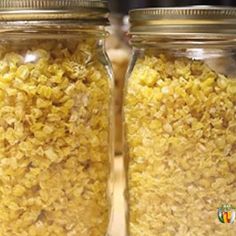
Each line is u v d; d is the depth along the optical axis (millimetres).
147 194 365
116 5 936
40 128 338
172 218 360
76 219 356
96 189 364
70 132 345
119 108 643
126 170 384
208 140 348
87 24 342
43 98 336
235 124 350
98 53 364
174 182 354
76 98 344
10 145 341
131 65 376
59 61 340
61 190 348
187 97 344
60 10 330
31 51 339
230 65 352
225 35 340
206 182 352
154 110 352
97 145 359
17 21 333
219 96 345
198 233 358
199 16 336
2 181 346
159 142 353
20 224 348
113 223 447
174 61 349
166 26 341
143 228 373
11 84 337
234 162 354
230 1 892
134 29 359
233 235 361
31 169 342
